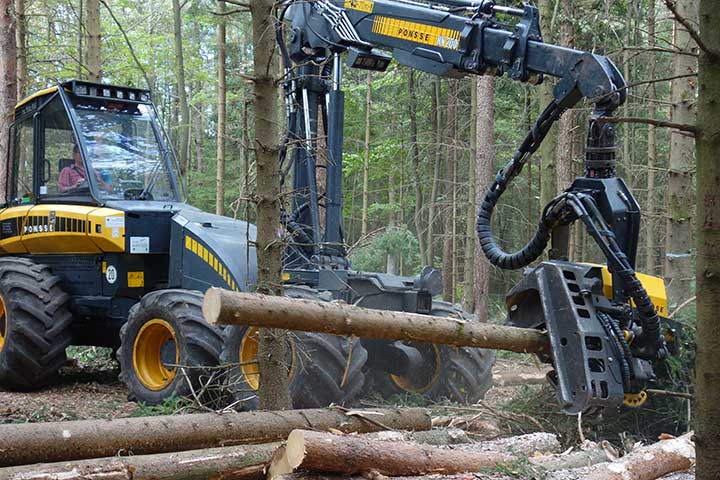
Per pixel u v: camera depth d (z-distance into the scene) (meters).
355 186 23.98
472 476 4.13
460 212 21.62
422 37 6.63
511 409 6.25
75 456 4.09
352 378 6.34
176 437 4.32
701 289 2.78
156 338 7.14
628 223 5.25
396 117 21.58
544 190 11.41
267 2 5.11
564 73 5.70
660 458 4.42
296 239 7.14
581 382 4.84
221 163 16.25
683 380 5.76
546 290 5.16
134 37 21.66
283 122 8.85
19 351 7.92
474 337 4.89
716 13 2.68
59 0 20.03
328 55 7.32
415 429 5.10
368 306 7.40
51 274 8.38
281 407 5.12
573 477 4.27
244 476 4.21
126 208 7.80
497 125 19.97
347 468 3.87
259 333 5.20
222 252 7.15
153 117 8.62
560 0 12.16
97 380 9.12
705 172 2.73
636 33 13.31
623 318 5.13
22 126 8.98
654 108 15.05
